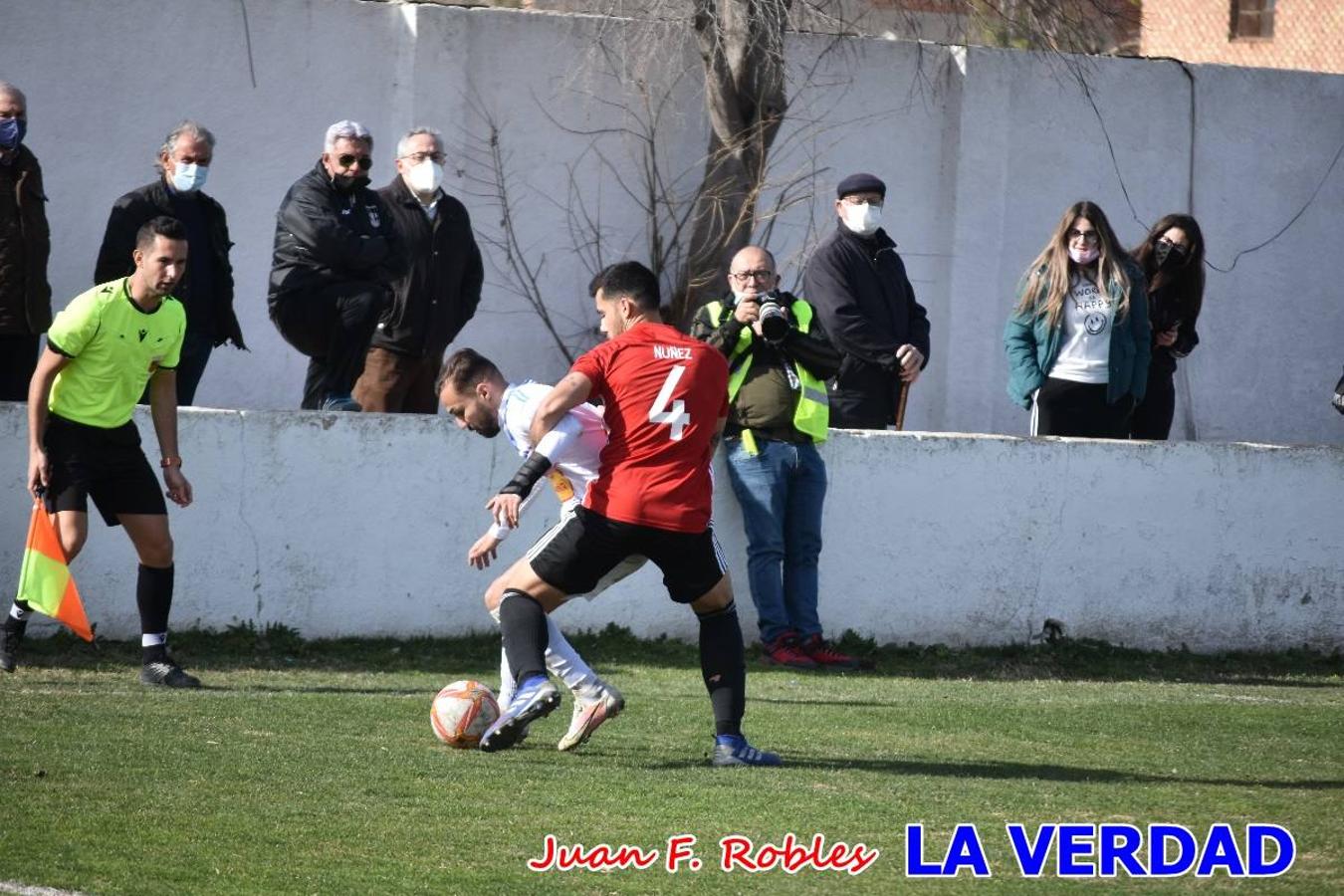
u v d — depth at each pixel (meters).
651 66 51.22
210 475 33.84
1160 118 56.44
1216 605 40.56
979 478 38.62
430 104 48.97
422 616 35.41
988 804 21.89
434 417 35.31
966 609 38.66
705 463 23.25
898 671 36.53
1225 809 22.14
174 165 34.81
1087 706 32.12
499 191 49.97
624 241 51.62
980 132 54.00
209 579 33.94
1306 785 24.34
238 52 47.69
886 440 37.84
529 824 19.92
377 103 49.16
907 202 54.03
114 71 46.59
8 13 45.50
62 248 46.38
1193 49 78.88
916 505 38.19
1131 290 39.47
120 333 28.09
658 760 24.25
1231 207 57.44
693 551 23.22
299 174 48.62
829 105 52.62
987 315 54.69
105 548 33.31
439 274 38.94
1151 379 42.56
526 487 22.91
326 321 35.97
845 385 38.97
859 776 23.50
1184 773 25.16
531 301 50.62
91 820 19.19
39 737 23.55
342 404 36.31
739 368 35.81
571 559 23.00
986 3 53.81
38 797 20.08
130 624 33.56
